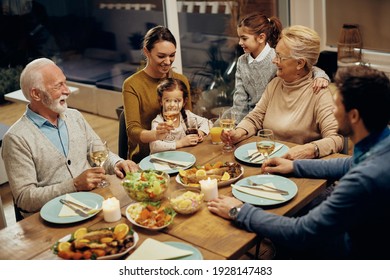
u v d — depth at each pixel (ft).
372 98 5.65
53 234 6.30
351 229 5.90
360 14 15.12
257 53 10.54
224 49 14.98
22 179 7.66
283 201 6.64
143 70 9.64
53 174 8.08
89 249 5.72
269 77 10.50
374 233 5.74
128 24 14.20
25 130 7.89
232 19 14.93
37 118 8.05
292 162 7.43
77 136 8.41
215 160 8.09
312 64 8.63
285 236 5.94
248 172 7.62
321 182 7.18
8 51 13.21
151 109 9.62
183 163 7.95
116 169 7.82
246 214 6.16
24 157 7.77
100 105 15.07
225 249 5.79
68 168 8.18
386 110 5.68
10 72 13.34
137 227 6.32
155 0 13.53
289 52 8.48
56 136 8.16
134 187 6.72
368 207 5.52
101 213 6.72
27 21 13.33
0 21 12.92
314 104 8.73
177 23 13.50
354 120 5.82
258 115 9.39
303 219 5.93
